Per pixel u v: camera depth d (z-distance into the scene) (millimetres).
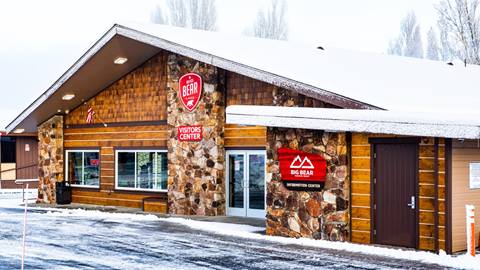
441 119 13023
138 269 12242
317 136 15859
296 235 16188
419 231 14234
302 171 16078
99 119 26125
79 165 27297
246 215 20734
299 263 12758
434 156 13930
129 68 24375
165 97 23484
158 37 20891
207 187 21328
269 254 13828
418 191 14266
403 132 13594
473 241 13164
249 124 16281
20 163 36750
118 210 23953
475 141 14297
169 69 22703
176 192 22328
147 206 23344
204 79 21438
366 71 20422
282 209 16500
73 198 27422
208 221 19672
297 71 18109
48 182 27891
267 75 17688
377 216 14961
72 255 13789
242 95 20562
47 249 14594
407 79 20531
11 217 21484
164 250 14398
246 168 20750
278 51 21781
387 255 13602
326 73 18516
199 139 21562
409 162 14461
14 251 14328
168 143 22703
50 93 24875
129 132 24859
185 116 22078
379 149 14977
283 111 15688
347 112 14562
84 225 19031
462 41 41188
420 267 12305
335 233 15484
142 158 24469
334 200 15516
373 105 14984
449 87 20719
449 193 13617
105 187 26000
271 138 16812
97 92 26094
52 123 27719
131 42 22125
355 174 15367
